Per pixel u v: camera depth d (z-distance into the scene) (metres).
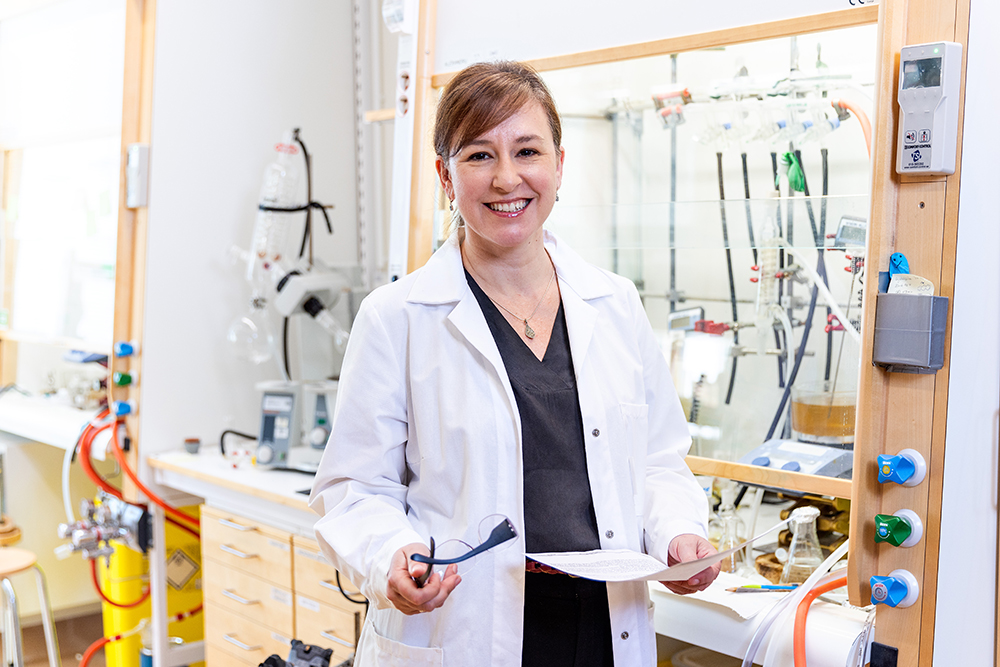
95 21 3.11
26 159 3.66
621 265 1.96
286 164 3.03
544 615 1.21
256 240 2.83
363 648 1.32
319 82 3.13
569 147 2.01
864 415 1.19
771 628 1.36
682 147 2.04
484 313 1.26
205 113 2.84
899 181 1.18
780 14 1.40
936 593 1.16
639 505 1.30
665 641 1.77
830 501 1.77
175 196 2.79
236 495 2.44
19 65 3.61
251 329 2.82
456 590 1.19
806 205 1.58
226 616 2.47
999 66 1.10
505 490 1.19
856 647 1.27
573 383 1.26
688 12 1.51
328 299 2.75
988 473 1.13
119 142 3.03
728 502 1.78
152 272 2.75
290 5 3.04
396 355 1.25
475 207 1.18
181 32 2.77
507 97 1.15
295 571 2.22
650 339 1.38
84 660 2.81
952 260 1.14
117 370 2.74
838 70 1.64
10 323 3.67
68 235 3.35
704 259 1.92
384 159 3.26
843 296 1.68
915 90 1.13
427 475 1.23
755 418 1.79
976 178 1.12
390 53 3.19
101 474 3.51
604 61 1.63
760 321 1.80
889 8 1.15
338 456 1.25
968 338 1.13
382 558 1.10
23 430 3.11
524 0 1.75
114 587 2.83
